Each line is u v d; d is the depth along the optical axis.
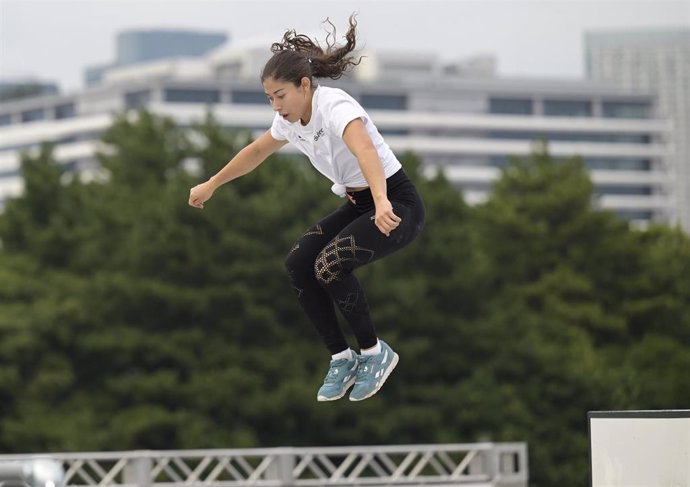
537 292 75.25
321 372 62.41
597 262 77.12
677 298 76.56
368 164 10.05
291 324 65.44
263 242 65.38
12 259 70.69
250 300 63.44
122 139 76.56
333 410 60.44
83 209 74.31
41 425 58.59
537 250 77.94
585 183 79.94
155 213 65.56
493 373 64.56
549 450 62.84
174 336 62.19
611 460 12.24
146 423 57.94
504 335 65.62
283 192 68.81
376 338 10.97
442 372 64.81
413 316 63.88
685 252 80.06
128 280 62.56
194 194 11.55
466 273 66.19
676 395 68.38
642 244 80.38
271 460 29.75
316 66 10.66
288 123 10.76
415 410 61.50
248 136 72.00
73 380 62.31
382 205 9.90
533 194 80.94
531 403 64.00
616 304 76.31
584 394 64.19
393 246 10.56
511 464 31.17
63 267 71.12
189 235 63.69
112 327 62.75
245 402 59.84
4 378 60.16
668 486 11.98
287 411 60.12
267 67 10.39
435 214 69.06
